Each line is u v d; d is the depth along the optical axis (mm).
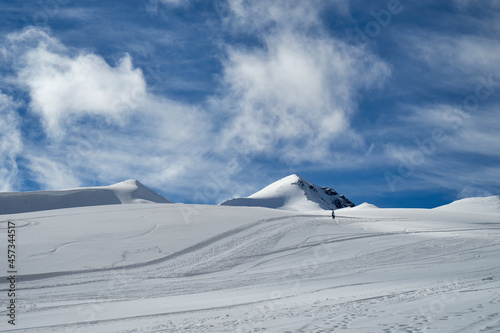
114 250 35000
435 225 51156
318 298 16875
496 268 26250
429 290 15953
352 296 16328
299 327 10352
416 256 33656
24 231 39031
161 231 40969
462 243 38312
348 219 52000
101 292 23812
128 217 45938
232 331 10625
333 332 9438
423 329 8969
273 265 32531
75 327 13672
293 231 42625
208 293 22203
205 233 40875
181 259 34031
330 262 32500
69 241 36406
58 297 22328
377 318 10641
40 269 29688
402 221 54312
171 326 12281
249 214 50438
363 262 32062
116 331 12195
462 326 8945
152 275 29609
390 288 18766
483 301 11836
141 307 17844
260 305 16016
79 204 108750
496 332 8227
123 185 133250
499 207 139375
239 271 30906
